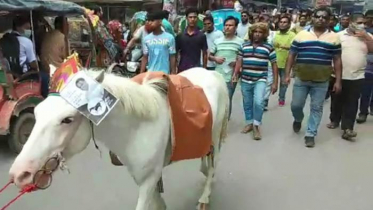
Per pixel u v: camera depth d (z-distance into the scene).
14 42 5.83
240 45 6.79
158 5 15.70
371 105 8.44
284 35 8.71
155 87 3.19
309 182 5.06
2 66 5.45
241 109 8.61
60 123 2.53
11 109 5.46
